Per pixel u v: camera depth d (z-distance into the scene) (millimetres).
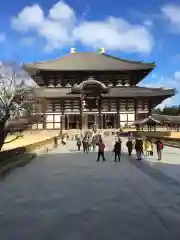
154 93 96062
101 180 21422
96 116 95812
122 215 13008
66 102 95562
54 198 16188
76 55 117500
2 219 12586
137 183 20172
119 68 102750
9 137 65875
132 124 90750
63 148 51406
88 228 11383
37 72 102500
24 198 16250
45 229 11336
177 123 96312
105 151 44469
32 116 39500
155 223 11945
